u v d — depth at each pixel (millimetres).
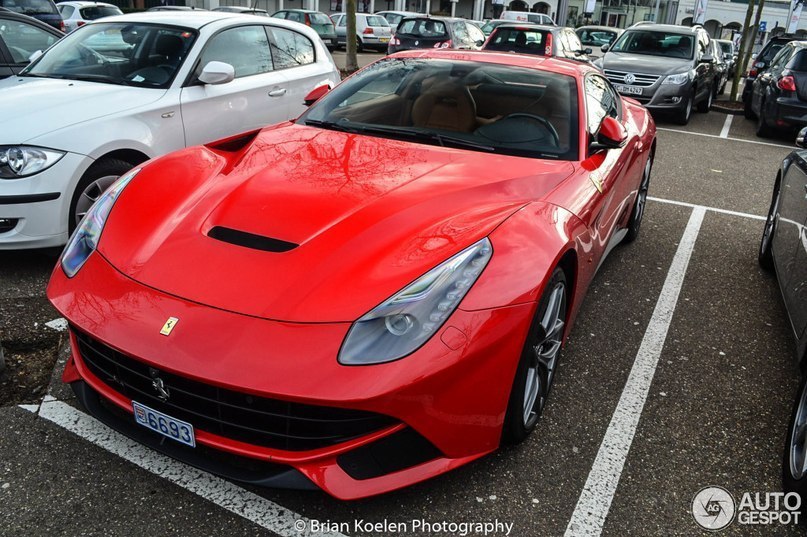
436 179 2596
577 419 2658
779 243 3750
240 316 1919
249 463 2109
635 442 2543
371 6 42625
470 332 1962
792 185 3719
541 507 2166
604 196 3023
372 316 1909
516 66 3523
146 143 4070
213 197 2441
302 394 1781
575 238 2480
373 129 3162
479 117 3164
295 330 1879
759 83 11492
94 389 2184
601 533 2082
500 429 2178
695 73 11047
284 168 2652
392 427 1941
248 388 1790
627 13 58062
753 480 2381
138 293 2043
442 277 2023
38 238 3604
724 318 3715
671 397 2879
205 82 4395
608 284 4066
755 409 2836
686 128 10914
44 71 4566
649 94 10766
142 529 1981
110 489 2131
